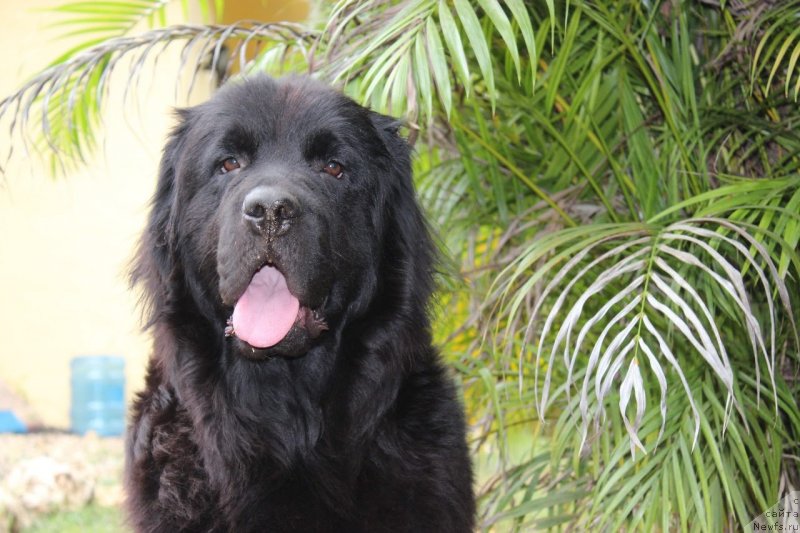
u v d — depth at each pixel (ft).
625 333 8.96
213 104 10.71
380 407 10.52
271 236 9.37
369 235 10.73
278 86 10.78
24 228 30.25
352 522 10.13
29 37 28.30
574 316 9.19
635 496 10.98
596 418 9.02
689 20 13.43
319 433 10.50
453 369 13.56
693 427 11.02
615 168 12.87
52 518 22.08
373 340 10.64
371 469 10.35
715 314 12.14
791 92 12.60
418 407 10.74
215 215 10.18
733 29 12.73
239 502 10.19
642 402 8.71
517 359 13.61
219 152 10.41
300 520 10.16
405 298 10.90
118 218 29.94
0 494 21.95
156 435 10.52
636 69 13.55
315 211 9.71
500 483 13.74
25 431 29.50
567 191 13.58
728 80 13.28
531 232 14.29
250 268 9.51
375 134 11.05
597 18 12.00
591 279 12.93
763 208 10.29
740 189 10.55
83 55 12.93
